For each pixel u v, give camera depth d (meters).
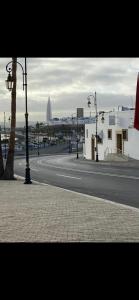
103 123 68.94
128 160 56.41
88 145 78.25
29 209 15.37
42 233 11.26
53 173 36.75
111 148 66.06
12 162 29.47
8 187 23.47
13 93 27.97
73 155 100.06
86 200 17.88
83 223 12.63
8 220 13.19
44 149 136.50
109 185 25.48
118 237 10.72
